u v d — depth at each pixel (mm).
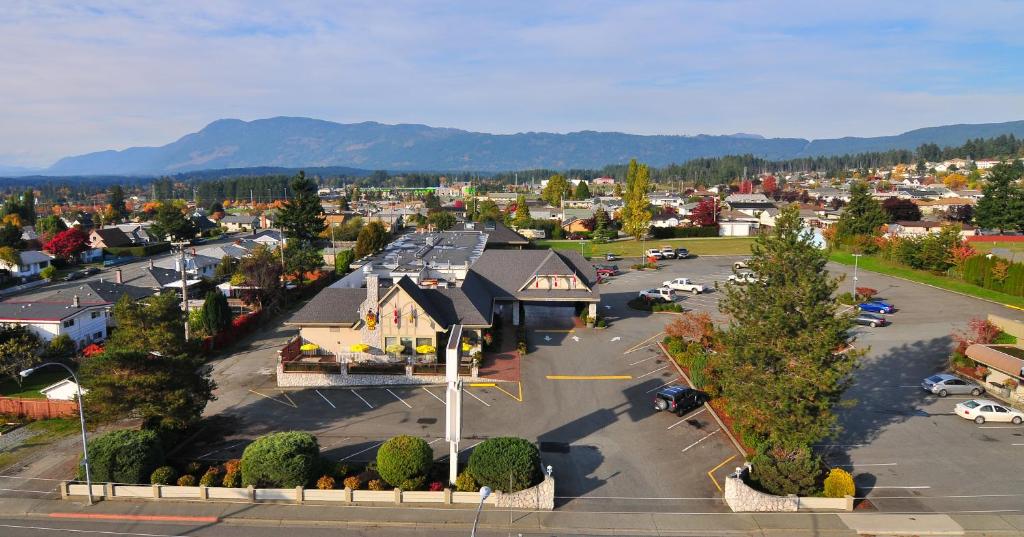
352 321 52844
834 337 33625
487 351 57781
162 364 37906
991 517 31797
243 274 76188
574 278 66562
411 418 43656
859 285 84250
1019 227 121562
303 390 49125
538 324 68188
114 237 135125
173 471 34906
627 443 39812
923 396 48031
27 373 30250
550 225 151875
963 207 151250
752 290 35812
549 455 38250
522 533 30375
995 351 48875
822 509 32625
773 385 33656
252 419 43562
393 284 57875
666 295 77125
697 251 124312
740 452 38438
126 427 42125
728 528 30938
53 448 39531
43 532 30344
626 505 32844
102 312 66312
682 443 39781
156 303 42969
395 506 32688
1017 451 38969
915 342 59812
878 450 39281
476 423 42719
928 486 34906
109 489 33688
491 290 66312
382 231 110188
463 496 32906
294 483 33469
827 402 33375
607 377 51531
